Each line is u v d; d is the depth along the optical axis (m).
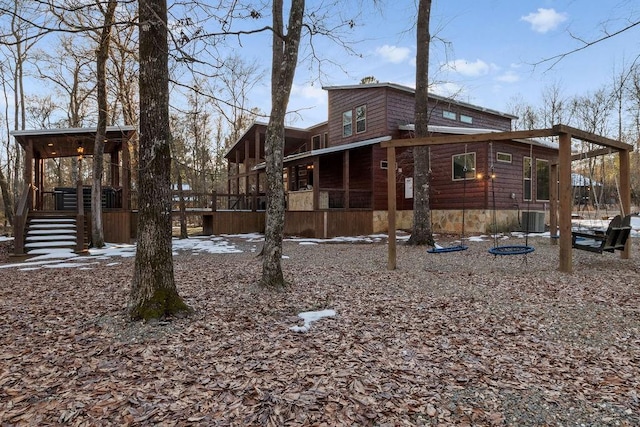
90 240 11.19
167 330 3.62
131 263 7.92
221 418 2.23
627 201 7.18
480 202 13.03
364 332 3.67
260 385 2.62
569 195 6.11
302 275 6.29
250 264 7.47
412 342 3.41
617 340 3.39
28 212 10.86
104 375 2.77
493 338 3.49
